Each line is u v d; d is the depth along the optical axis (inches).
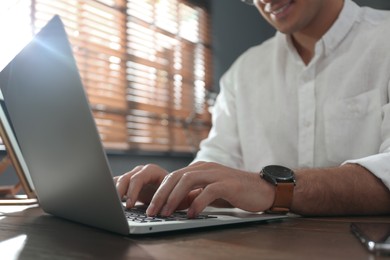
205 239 17.3
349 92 42.4
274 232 19.2
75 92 16.3
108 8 89.9
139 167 29.7
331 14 43.9
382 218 25.2
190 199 24.8
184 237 17.9
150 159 95.0
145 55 98.3
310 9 41.5
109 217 17.9
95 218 19.4
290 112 46.8
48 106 18.8
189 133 109.5
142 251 15.0
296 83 46.9
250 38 125.3
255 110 49.6
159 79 101.5
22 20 69.1
